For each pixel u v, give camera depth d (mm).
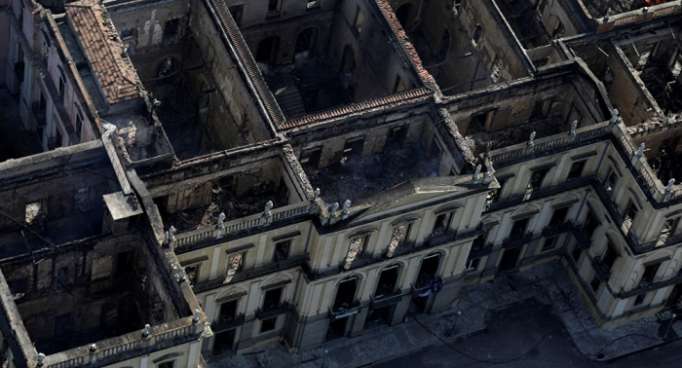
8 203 139500
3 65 166250
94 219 142875
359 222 144750
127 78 146750
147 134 145125
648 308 165625
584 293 166500
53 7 157000
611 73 162500
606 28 161125
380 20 158875
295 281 150875
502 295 166125
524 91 156250
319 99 170750
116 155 139250
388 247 150375
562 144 153250
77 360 127750
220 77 155125
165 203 147000
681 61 167500
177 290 133750
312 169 153500
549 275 168625
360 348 159375
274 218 142750
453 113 154875
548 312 165750
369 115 150375
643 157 151875
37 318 143000
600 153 156750
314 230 144875
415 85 154625
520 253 166125
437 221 152125
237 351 156125
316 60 173125
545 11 167875
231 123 155250
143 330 129875
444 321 162750
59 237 141125
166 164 143250
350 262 149375
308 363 157125
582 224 163750
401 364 159250
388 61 159375
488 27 162500
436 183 145750
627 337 165125
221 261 144500
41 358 125500
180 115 162375
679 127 157000
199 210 148750
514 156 151500
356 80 168000
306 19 168000
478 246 161500
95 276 141250
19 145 164250
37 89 159000
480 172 147875
